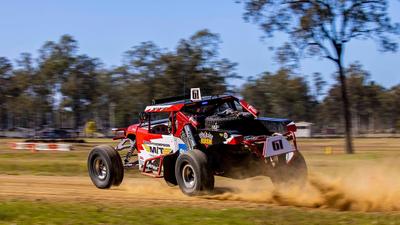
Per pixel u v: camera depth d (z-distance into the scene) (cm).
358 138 8131
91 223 760
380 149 3878
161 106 1173
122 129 1321
